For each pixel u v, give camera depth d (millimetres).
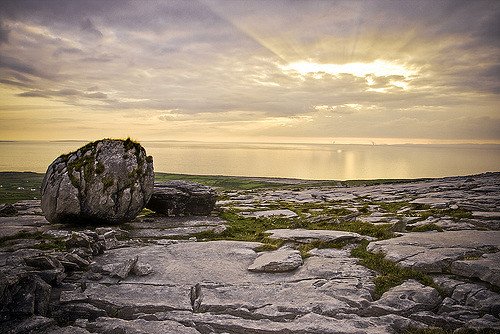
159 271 17328
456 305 13523
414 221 29828
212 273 17188
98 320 12625
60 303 13641
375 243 21156
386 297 14102
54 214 26422
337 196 58188
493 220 27484
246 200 56062
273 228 29938
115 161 27984
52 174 27859
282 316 12945
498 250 18797
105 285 15500
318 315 12797
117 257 19469
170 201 33531
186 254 20062
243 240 24797
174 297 14547
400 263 17438
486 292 14070
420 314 12969
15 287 12648
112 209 26781
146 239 24578
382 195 55094
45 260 15336
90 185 26750
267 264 17391
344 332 11633
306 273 17016
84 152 28625
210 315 13094
